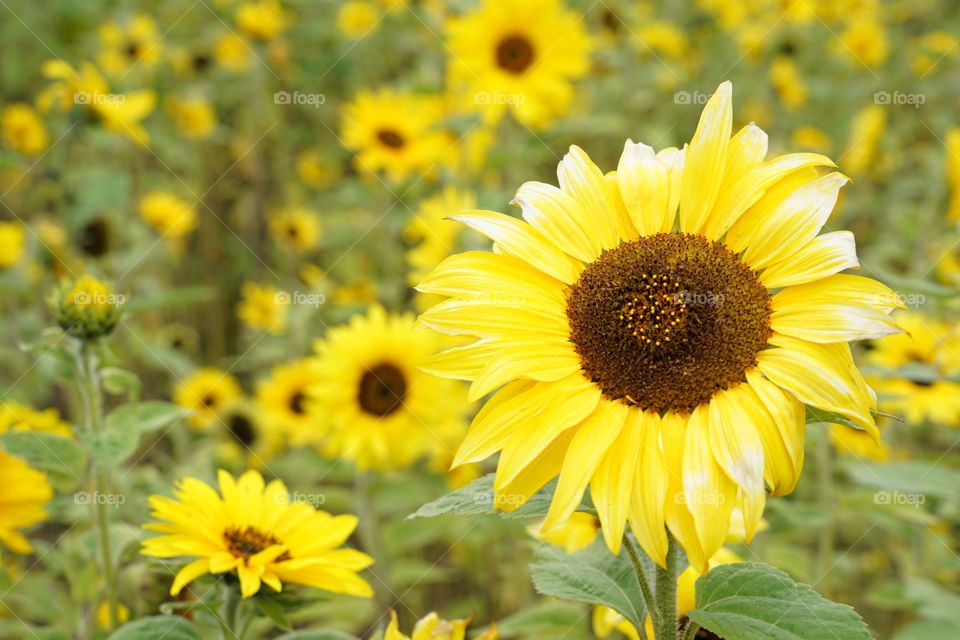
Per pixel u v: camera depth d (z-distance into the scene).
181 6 8.04
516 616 2.99
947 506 4.20
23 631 2.87
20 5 7.34
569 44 5.36
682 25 8.62
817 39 8.53
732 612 1.76
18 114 6.21
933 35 8.47
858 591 4.57
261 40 7.45
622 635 2.70
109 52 7.14
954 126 7.66
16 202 6.30
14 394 3.45
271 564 2.34
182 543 2.33
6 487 2.82
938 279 4.73
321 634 2.42
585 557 2.14
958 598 3.80
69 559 3.07
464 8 5.31
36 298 5.56
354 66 7.68
